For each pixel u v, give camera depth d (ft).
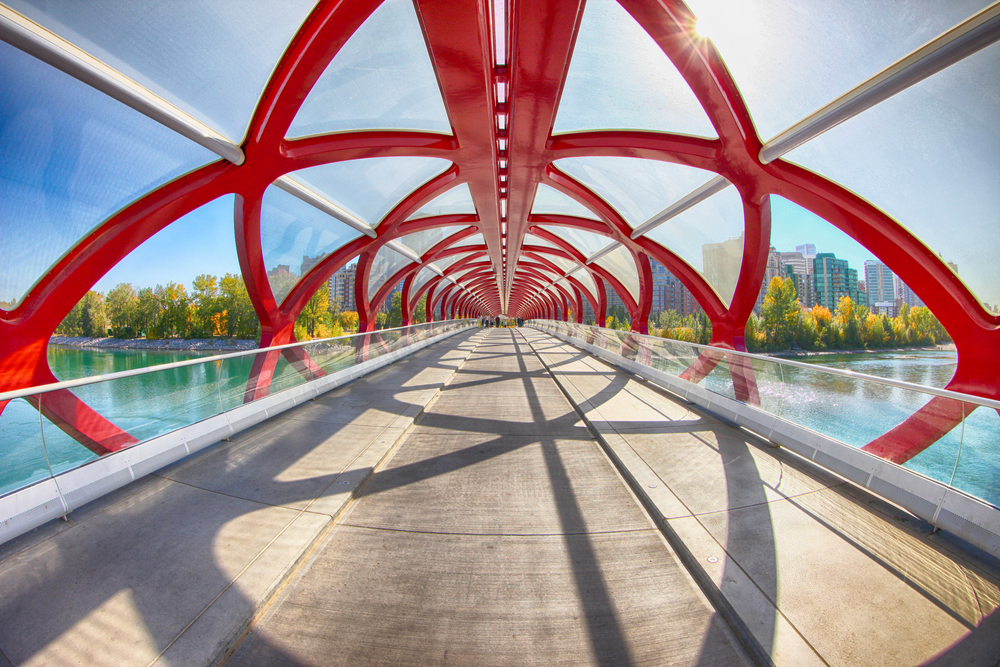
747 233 27.76
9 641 7.32
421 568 10.00
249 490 13.48
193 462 15.79
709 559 9.82
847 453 14.30
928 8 13.15
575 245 63.57
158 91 17.30
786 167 22.15
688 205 30.94
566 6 15.15
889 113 16.81
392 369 40.73
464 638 7.88
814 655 7.13
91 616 7.93
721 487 13.66
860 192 20.45
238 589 8.73
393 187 35.60
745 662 7.38
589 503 13.37
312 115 22.54
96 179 18.40
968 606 8.29
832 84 17.48
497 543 11.07
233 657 7.43
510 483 14.88
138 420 14.62
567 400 28.02
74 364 42.39
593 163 32.68
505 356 54.70
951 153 16.48
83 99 16.28
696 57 18.19
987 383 16.71
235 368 20.04
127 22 14.26
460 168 33.32
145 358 44.98
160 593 8.58
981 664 6.92
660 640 7.88
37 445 11.35
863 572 9.32
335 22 16.57
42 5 12.80
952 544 10.39
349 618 8.39
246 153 21.71
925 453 11.80
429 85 23.41
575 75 23.04
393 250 54.34
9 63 14.35
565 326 83.76
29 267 17.60
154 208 20.21
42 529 10.94
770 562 9.68
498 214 49.01
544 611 8.61
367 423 21.34
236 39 16.53
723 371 22.84
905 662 6.98
